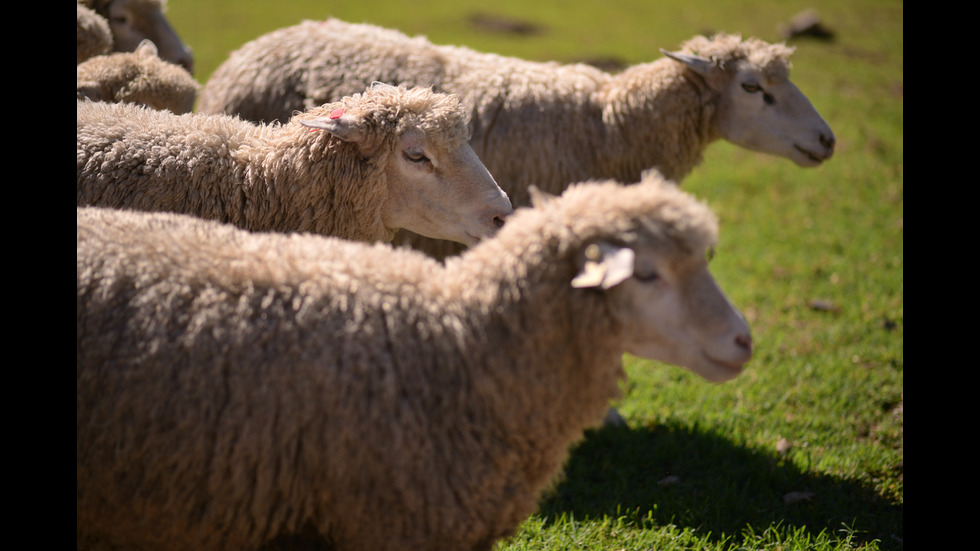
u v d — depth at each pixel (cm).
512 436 280
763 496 455
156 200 400
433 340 275
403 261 296
